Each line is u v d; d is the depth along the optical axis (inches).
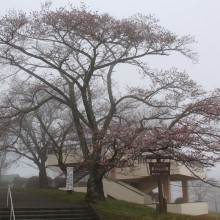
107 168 820.0
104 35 893.2
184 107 909.2
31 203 914.1
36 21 892.6
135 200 1194.6
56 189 1307.8
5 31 900.0
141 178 1343.5
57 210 805.9
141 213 826.2
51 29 900.6
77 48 938.1
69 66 1012.5
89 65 972.6
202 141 762.2
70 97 1038.4
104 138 779.4
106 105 1286.9
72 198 992.2
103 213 797.2
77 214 794.2
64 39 923.4
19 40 927.7
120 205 911.0
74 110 971.9
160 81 982.4
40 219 753.0
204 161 761.6
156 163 836.6
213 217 885.2
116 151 769.6
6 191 1266.0
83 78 989.8
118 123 946.7
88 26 871.1
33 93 1077.8
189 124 792.9
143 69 990.4
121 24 886.4
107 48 990.4
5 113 998.4
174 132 743.1
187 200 1454.2
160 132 745.6
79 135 968.3
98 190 917.8
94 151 834.8
